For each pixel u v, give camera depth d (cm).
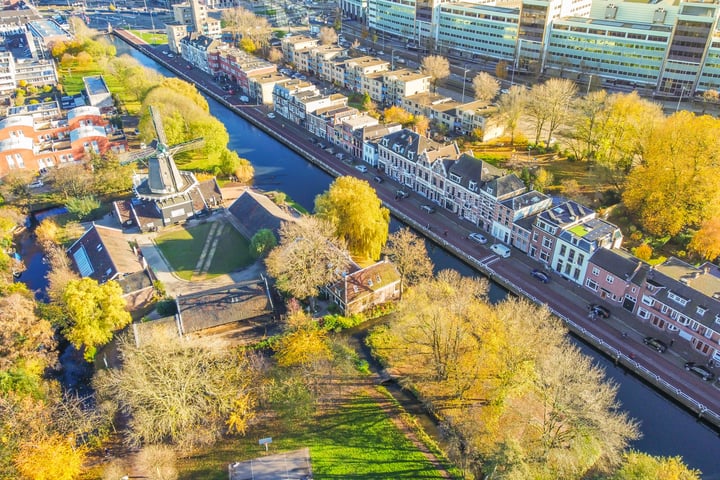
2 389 9262
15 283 12725
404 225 16225
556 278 13588
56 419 9250
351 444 9425
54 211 16962
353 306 12181
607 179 16500
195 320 11519
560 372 9069
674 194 14238
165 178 15775
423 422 9900
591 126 18038
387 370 10900
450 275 12294
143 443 9338
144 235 15525
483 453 8819
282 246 12912
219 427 9612
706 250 13125
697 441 9662
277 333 11706
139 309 12612
